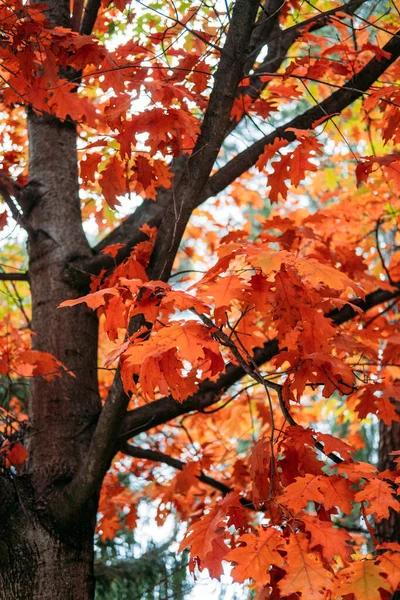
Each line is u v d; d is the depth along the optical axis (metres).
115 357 2.22
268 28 4.01
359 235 5.20
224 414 5.58
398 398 2.82
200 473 4.37
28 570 3.19
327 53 3.37
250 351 3.10
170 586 5.86
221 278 2.19
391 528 4.53
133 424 3.72
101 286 3.08
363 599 1.83
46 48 2.88
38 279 4.04
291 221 3.79
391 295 4.26
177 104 3.82
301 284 2.38
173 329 2.10
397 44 3.28
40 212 4.18
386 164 2.76
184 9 4.23
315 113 3.52
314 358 2.45
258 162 2.84
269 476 2.49
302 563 1.90
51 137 4.36
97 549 6.34
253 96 3.99
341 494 2.12
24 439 3.64
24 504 3.31
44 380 3.73
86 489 3.19
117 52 3.07
